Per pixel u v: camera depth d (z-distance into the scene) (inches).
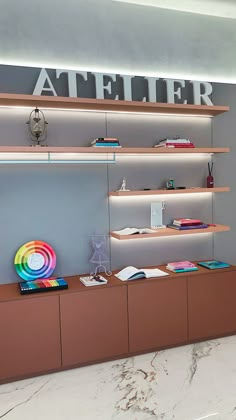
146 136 125.9
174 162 131.3
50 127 113.2
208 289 120.9
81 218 119.3
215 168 137.8
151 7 126.3
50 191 114.9
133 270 115.5
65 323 102.5
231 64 140.2
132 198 126.0
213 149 123.6
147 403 87.5
